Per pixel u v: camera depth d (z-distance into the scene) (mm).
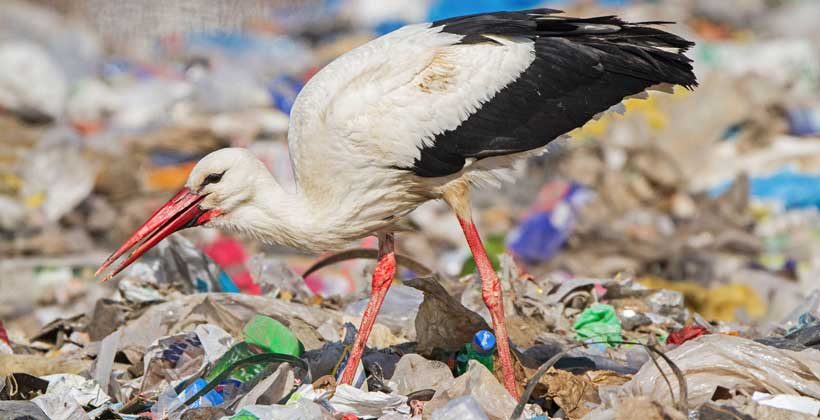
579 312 10906
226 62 26750
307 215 8547
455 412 7379
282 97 25109
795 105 24547
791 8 31141
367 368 8984
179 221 8680
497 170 8758
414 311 10539
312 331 9930
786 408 7598
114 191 21938
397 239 19594
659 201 21688
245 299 10508
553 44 8539
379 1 30625
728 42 28109
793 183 21641
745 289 16031
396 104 8266
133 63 27547
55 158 22094
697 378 8016
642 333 10422
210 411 8008
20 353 10719
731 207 20688
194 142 23500
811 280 16344
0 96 25516
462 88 8344
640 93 8828
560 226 19641
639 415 7156
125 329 10258
